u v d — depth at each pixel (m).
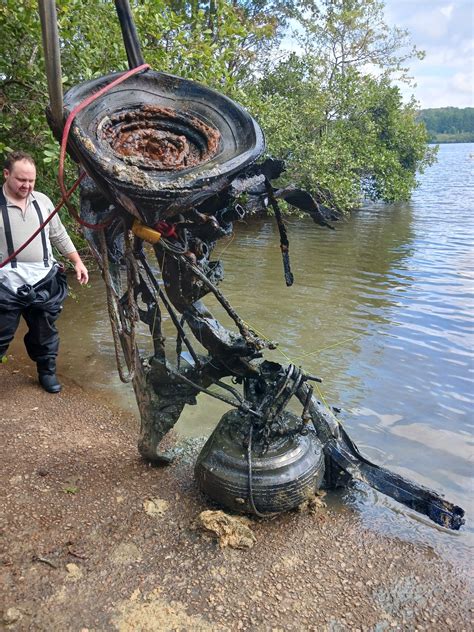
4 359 4.50
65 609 2.58
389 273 9.55
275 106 14.02
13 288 4.23
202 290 3.22
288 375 3.30
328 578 2.86
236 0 17.34
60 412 4.55
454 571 2.96
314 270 9.72
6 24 5.41
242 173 2.94
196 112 2.83
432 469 3.97
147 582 2.77
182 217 2.78
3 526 3.10
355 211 17.95
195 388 3.56
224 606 2.64
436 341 6.40
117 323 3.10
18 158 3.94
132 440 4.16
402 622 2.61
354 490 3.68
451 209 18.53
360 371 5.57
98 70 5.97
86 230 2.99
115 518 3.22
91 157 2.33
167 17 6.74
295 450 3.27
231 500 3.15
